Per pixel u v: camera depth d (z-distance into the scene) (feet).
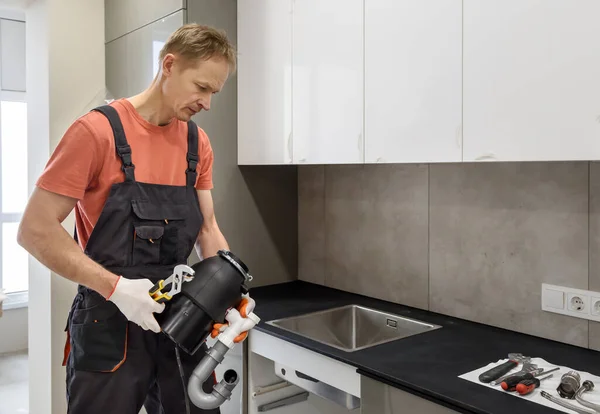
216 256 4.72
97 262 4.76
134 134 4.86
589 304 5.66
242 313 4.63
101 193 4.74
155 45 8.18
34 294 9.41
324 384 5.93
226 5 8.11
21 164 14.92
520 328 6.31
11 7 9.40
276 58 7.54
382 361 5.37
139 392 4.84
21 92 14.52
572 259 5.80
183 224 5.11
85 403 4.69
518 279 6.30
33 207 4.39
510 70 4.97
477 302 6.73
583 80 4.47
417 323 6.81
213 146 8.13
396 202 7.65
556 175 5.89
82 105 9.23
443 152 5.56
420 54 5.72
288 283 9.14
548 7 4.67
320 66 6.88
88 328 4.67
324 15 6.79
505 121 5.03
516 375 4.71
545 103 4.73
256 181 8.69
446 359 5.42
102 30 9.44
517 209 6.27
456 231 6.92
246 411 7.01
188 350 4.49
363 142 6.39
